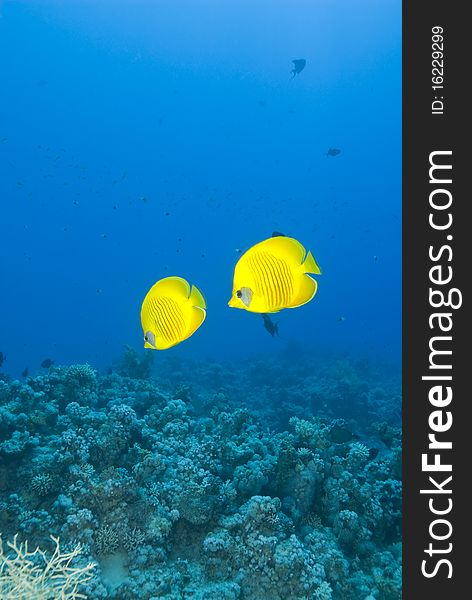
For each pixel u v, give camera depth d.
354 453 5.82
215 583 4.30
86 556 4.30
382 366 26.94
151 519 4.68
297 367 23.92
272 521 4.50
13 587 2.74
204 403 12.12
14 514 4.77
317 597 4.02
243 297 2.00
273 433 9.46
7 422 5.71
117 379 10.56
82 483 4.94
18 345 57.47
